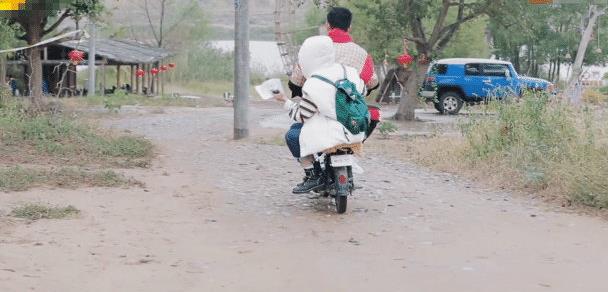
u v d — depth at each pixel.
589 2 30.17
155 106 36.22
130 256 7.69
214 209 10.27
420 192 11.96
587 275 7.30
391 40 30.81
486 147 14.39
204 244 8.33
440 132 19.44
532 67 55.06
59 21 30.25
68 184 11.46
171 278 6.98
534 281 7.08
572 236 8.98
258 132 22.31
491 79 35.62
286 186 12.27
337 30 10.25
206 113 31.31
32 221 9.02
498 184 12.62
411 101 31.59
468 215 10.20
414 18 30.33
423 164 15.27
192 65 66.19
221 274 7.17
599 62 51.16
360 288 6.81
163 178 12.77
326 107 9.86
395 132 23.91
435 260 7.80
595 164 11.46
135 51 50.62
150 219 9.48
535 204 11.02
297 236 8.83
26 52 32.12
